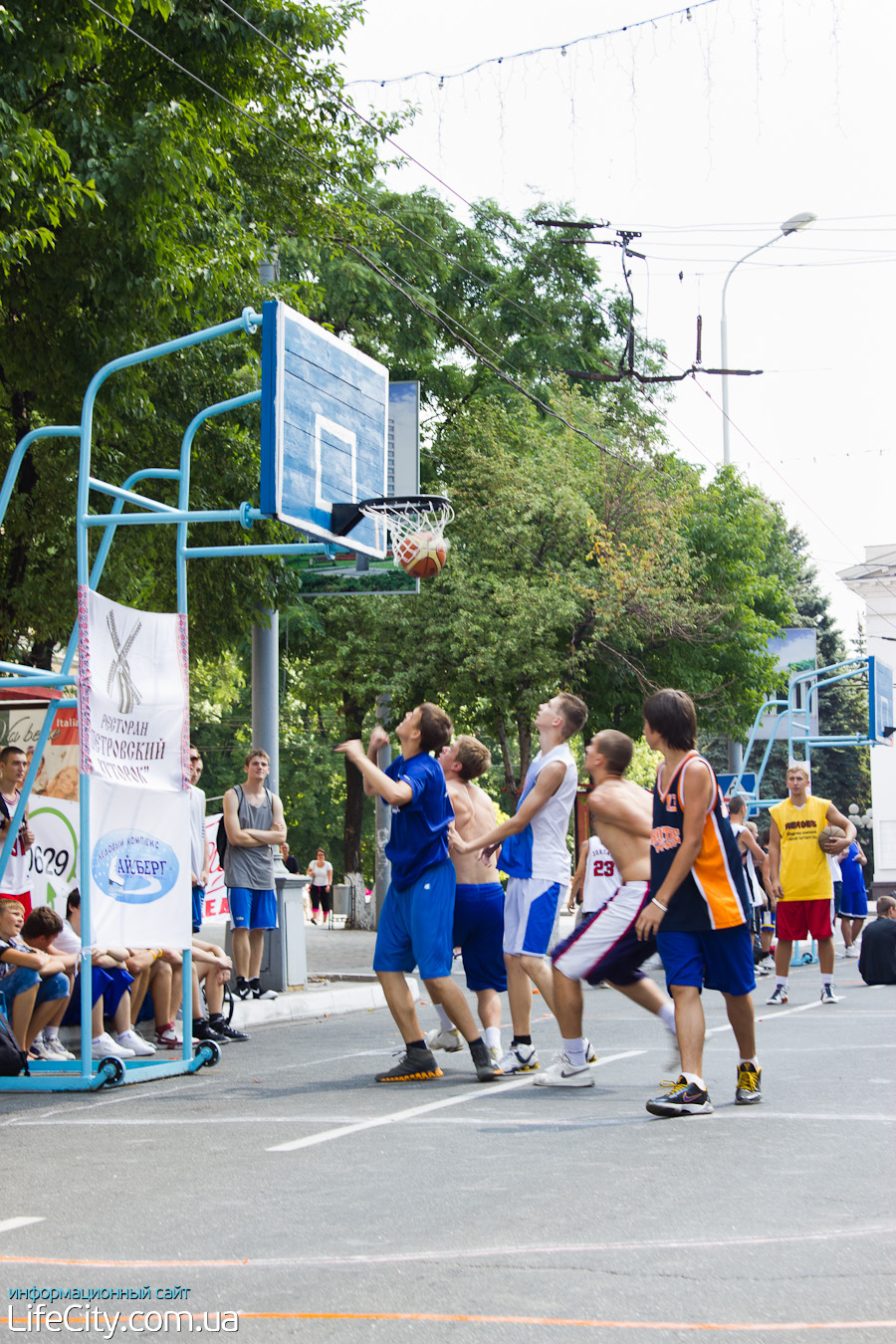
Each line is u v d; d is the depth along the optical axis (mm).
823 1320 3125
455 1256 3746
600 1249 3760
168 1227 4273
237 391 14508
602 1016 11148
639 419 28391
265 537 15008
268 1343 3088
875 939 15086
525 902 7785
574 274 31125
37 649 16016
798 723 34906
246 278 14375
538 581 24875
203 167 11695
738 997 6223
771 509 31516
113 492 8297
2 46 10219
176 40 13008
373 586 19875
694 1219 4078
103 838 7738
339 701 29672
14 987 8172
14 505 14336
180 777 8266
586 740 28328
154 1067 8156
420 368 27969
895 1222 4004
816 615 69625
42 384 12133
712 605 28000
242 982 12055
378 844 25859
